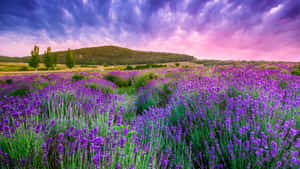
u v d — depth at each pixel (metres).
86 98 4.27
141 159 2.02
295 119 2.26
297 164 1.57
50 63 62.53
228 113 2.50
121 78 12.50
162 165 2.05
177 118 3.27
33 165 1.52
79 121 2.49
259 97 2.83
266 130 2.06
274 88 3.30
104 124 2.62
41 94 4.10
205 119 2.61
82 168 1.70
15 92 5.96
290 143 1.78
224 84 4.03
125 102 5.18
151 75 11.88
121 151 1.88
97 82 8.21
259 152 1.65
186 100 3.66
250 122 2.21
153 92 6.20
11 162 1.58
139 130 2.86
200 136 2.52
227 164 2.04
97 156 1.51
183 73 8.55
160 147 2.50
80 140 1.73
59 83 6.02
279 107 2.58
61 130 2.26
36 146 1.72
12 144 1.75
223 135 2.36
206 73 7.31
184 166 2.06
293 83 3.98
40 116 2.59
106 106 3.31
